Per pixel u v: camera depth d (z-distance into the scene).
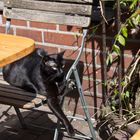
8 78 3.50
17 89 3.33
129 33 3.71
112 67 3.86
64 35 4.05
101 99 4.04
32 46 2.66
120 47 3.65
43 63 3.41
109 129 3.69
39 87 3.37
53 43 4.16
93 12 3.81
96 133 3.82
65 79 3.35
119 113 3.54
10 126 4.06
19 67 3.48
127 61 3.79
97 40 3.89
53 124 4.09
